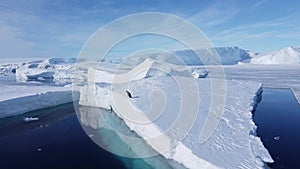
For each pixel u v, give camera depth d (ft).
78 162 32.04
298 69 181.27
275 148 32.30
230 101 53.67
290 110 54.19
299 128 40.78
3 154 35.47
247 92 66.69
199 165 25.20
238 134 31.99
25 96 61.93
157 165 30.19
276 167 26.89
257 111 53.36
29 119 55.31
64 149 36.91
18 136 43.70
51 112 62.08
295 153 30.48
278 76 130.62
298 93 73.97
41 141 40.88
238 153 26.14
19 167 31.01
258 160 24.45
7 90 75.51
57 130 46.98
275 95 74.02
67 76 151.12
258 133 38.58
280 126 42.14
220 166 23.16
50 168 30.50
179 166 28.35
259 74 146.30
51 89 77.87
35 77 161.58
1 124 51.62
